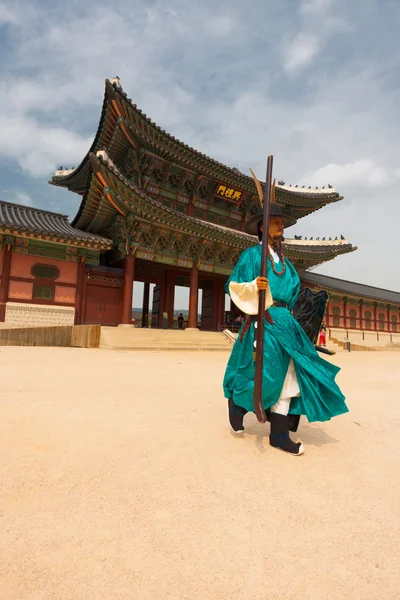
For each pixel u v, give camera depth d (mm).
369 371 11516
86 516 1880
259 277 2846
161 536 1723
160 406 4523
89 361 9703
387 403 5539
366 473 2598
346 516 1972
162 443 3074
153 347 16297
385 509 2064
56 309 20219
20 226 18328
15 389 5215
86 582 1396
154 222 22484
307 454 2953
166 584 1399
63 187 31828
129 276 22406
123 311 21969
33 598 1300
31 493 2104
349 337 37469
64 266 20859
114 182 19203
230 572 1479
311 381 2916
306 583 1427
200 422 3805
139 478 2369
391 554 1636
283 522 1884
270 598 1338
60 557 1542
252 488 2277
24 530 1731
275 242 3336
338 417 4410
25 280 19688
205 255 26688
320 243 34875
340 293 35906
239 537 1735
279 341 2902
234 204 30094
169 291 29141
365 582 1439
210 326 32188
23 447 2852
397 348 39125
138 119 21328
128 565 1505
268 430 3586
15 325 19016
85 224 24891
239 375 3047
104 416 3885
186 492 2191
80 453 2771
